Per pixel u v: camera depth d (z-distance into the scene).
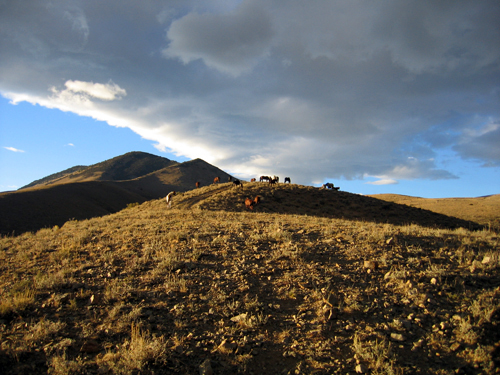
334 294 6.28
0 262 8.59
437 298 6.09
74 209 90.56
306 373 4.20
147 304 5.88
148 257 8.42
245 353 4.59
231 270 7.44
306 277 7.05
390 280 6.95
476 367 4.28
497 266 7.32
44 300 6.03
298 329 5.21
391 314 5.65
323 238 10.30
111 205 111.44
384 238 9.88
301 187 53.53
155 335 4.93
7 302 5.58
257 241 9.77
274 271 7.38
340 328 5.24
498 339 4.79
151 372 4.10
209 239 10.19
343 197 50.41
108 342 4.76
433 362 4.43
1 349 4.36
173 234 10.64
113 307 5.76
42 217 76.75
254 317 5.39
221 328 5.19
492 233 11.54
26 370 4.07
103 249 9.49
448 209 62.22
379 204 48.44
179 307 5.76
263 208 40.16
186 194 49.97
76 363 4.16
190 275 7.10
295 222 14.40
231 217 17.08
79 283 6.77
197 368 4.25
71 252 9.28
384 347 4.70
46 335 4.79
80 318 5.40
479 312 5.36
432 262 7.89
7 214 71.00
